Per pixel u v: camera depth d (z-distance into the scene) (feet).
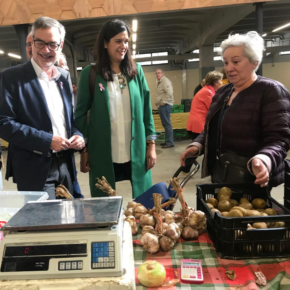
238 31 34.83
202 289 2.83
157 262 3.06
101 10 12.89
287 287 2.89
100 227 2.45
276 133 4.18
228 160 4.67
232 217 3.30
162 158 17.49
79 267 2.29
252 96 4.41
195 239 3.80
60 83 5.26
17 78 4.79
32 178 4.94
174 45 47.19
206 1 12.59
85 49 41.37
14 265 2.31
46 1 12.77
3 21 12.96
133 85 5.77
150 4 12.76
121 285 2.26
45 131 4.91
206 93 12.08
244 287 2.83
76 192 5.81
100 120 5.63
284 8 23.56
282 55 46.91
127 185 12.90
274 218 3.29
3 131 4.64
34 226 2.34
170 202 4.07
